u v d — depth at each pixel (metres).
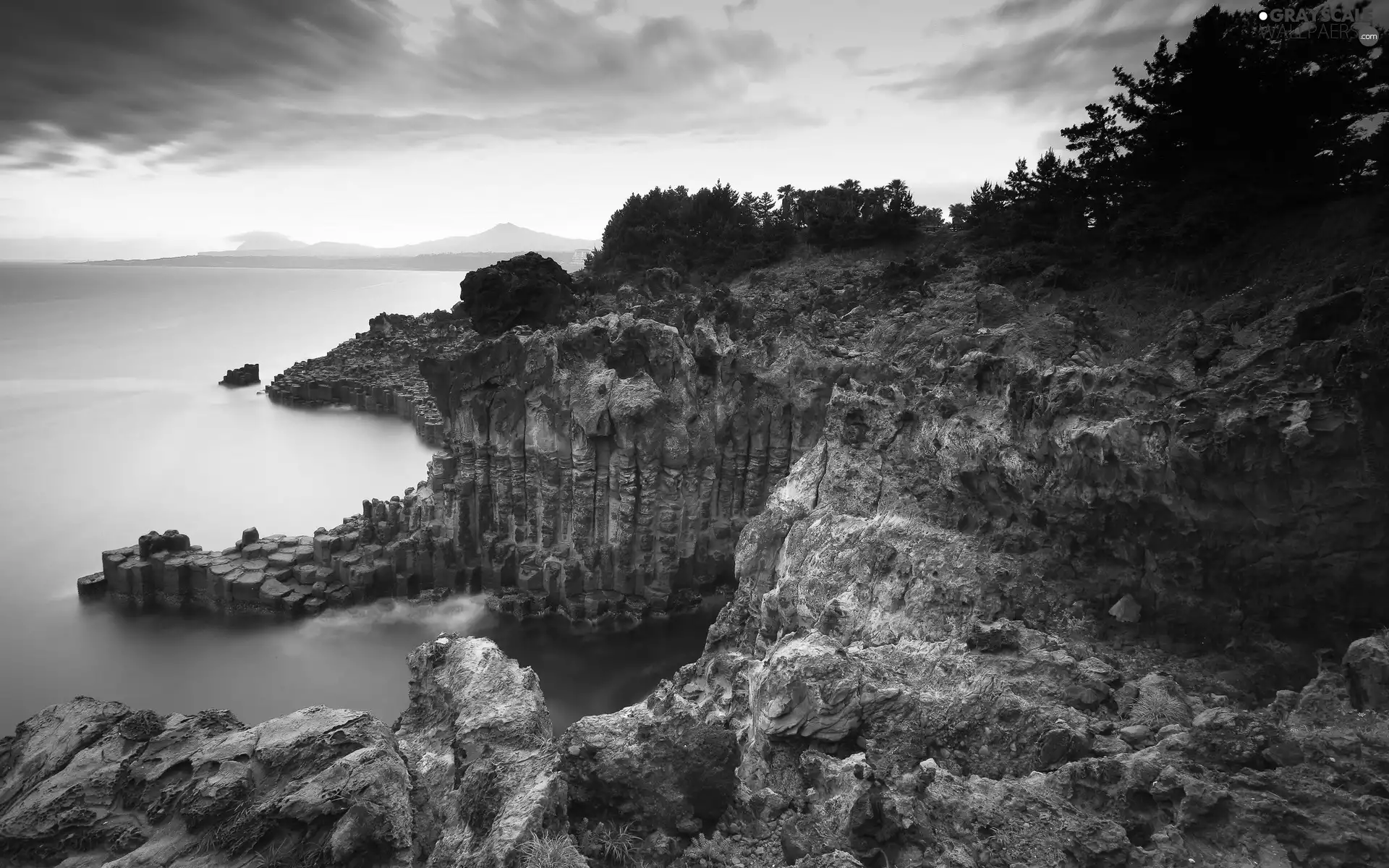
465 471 51.03
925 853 12.43
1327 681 14.65
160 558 49.75
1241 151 49.19
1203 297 43.03
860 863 12.15
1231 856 11.31
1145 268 51.28
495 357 49.66
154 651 44.19
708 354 49.69
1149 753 13.72
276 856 11.25
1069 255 59.53
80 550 57.38
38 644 44.56
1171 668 19.44
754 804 14.59
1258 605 19.30
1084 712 17.30
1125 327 42.22
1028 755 16.39
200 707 39.06
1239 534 19.33
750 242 110.56
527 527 50.69
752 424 49.28
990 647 19.77
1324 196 44.19
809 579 28.45
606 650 45.19
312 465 81.25
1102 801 13.18
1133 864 11.59
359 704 39.72
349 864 11.15
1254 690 18.38
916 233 99.25
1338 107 45.00
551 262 90.50
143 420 97.75
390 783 12.13
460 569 50.94
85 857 11.91
